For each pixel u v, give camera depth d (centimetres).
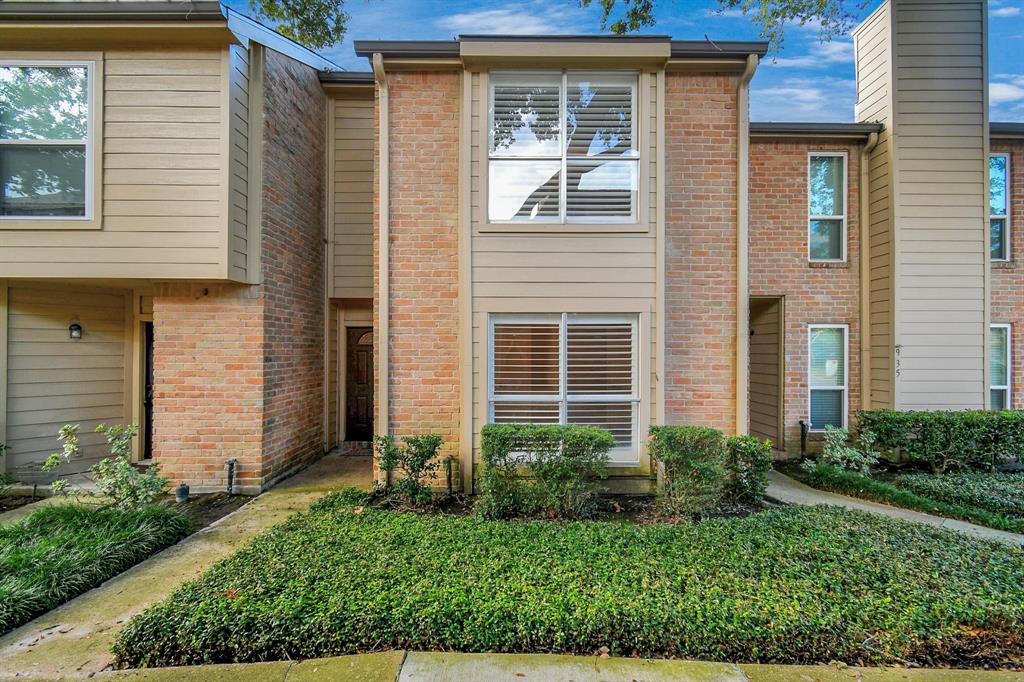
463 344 552
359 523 419
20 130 531
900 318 710
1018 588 303
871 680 247
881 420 670
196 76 537
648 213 557
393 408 569
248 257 582
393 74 571
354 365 838
